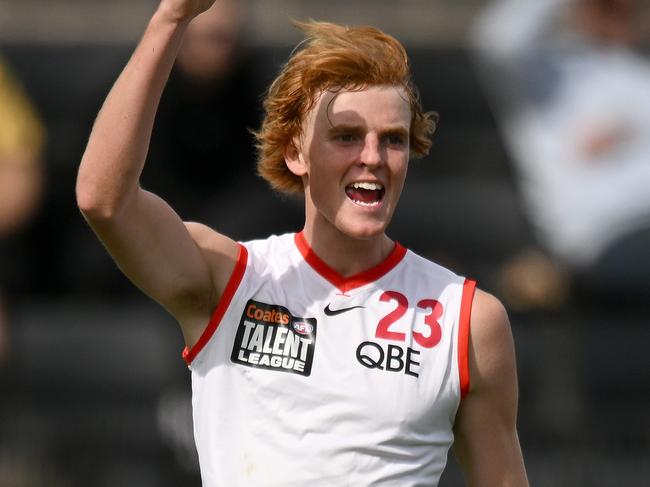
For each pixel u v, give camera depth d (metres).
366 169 11.59
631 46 26.75
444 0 31.58
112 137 11.12
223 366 11.92
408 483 11.70
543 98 26.91
